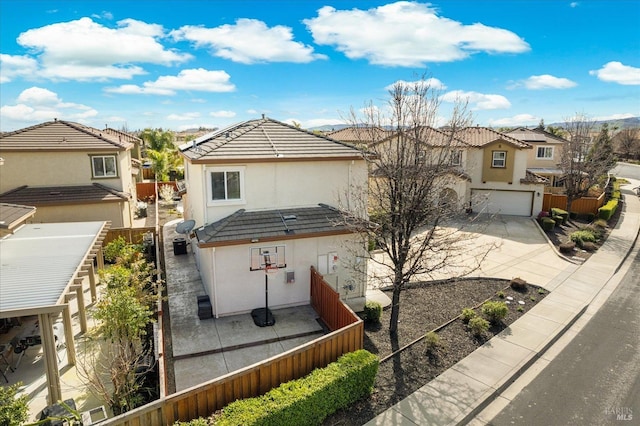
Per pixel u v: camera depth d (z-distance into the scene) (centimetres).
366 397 1002
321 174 1573
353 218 1341
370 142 1382
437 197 1266
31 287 984
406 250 1227
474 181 3344
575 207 3369
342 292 1566
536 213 3241
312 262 1495
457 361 1181
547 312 1541
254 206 1495
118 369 916
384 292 1672
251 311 1432
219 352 1190
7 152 2178
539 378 1132
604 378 1135
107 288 1294
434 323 1412
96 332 1259
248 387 900
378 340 1280
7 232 1476
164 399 783
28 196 2156
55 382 920
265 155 1467
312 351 1004
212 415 821
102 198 2252
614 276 2003
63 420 802
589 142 3369
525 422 951
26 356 1141
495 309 1423
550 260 2203
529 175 3350
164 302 1506
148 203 3578
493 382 1085
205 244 1297
